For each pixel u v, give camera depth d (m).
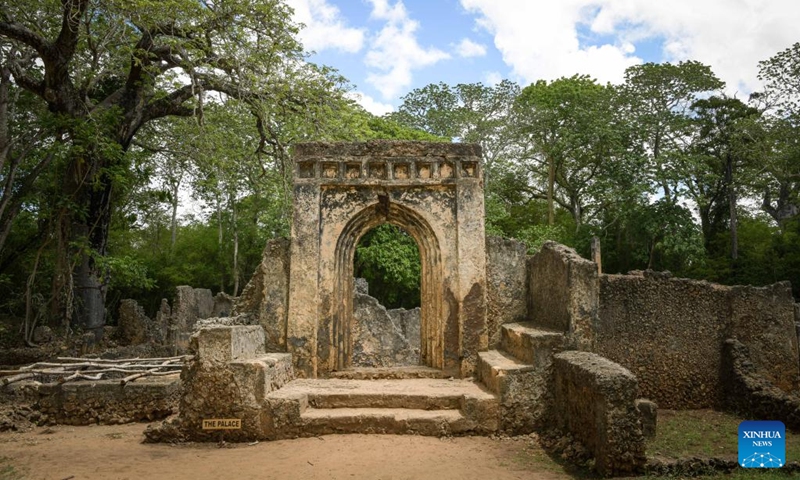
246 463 7.93
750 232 37.34
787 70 30.23
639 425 7.35
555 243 11.28
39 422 10.86
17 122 21.77
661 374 11.90
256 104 19.86
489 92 38.31
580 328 10.01
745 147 32.06
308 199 11.67
